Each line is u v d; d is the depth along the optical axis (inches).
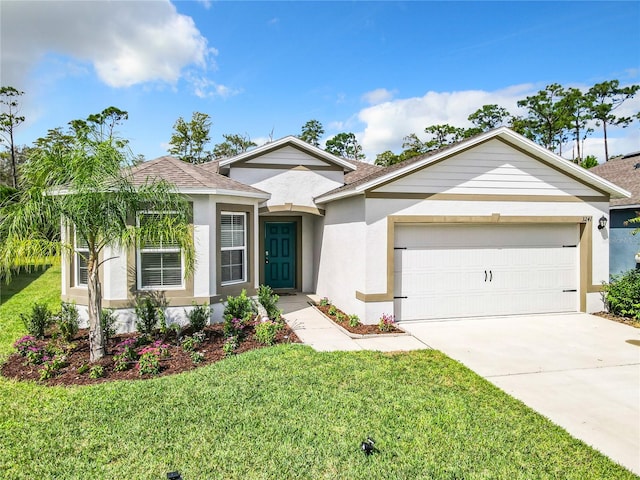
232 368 249.4
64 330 312.3
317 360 268.8
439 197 387.5
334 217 467.5
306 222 569.6
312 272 572.7
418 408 200.5
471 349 309.4
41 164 245.4
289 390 216.5
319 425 180.2
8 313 421.7
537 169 410.3
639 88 1499.8
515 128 1627.7
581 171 406.3
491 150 398.9
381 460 155.8
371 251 373.1
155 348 276.8
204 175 398.3
